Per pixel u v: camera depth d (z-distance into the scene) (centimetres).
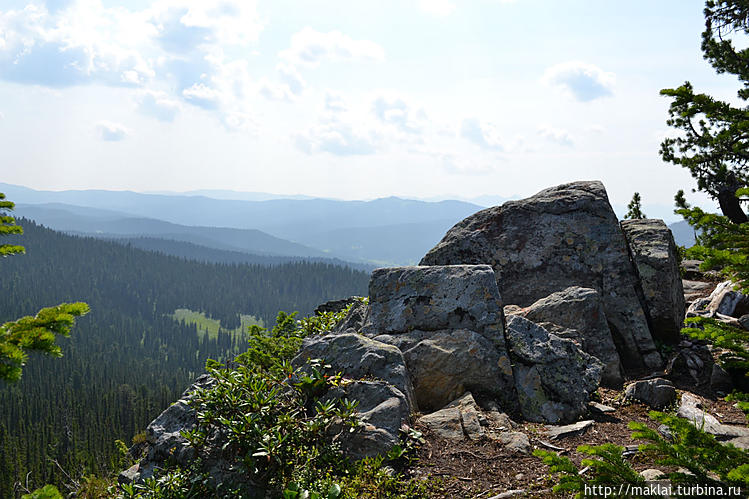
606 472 378
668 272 1043
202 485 619
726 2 1908
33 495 349
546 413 779
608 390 891
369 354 783
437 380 821
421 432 688
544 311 1012
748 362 455
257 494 600
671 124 2020
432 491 568
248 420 643
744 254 397
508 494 551
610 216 1168
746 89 1725
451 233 1306
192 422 705
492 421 733
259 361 1098
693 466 357
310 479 589
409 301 947
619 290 1077
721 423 733
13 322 385
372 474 593
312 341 845
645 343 1009
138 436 1002
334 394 719
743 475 317
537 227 1217
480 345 844
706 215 426
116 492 712
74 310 397
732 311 1137
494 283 923
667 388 818
